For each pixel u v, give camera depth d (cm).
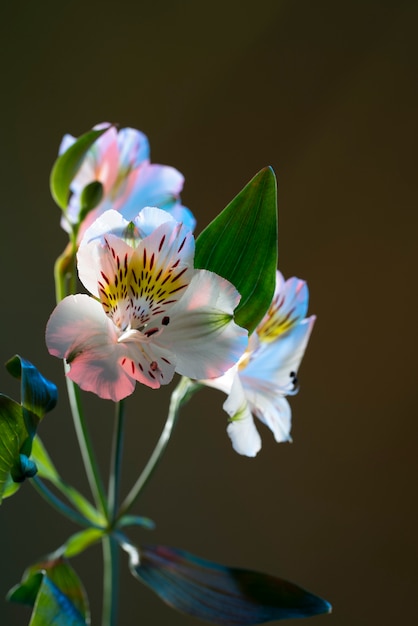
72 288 64
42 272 94
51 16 95
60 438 93
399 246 91
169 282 58
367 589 90
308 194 92
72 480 93
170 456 93
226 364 58
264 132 93
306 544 91
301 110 92
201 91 94
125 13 95
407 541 90
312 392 92
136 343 58
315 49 92
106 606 67
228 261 60
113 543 65
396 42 91
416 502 90
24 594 63
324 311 92
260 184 60
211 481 92
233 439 60
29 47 96
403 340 90
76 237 64
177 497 93
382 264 91
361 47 91
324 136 92
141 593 93
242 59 93
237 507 92
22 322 94
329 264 92
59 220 94
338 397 92
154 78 94
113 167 65
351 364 92
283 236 93
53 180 64
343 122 92
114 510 64
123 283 58
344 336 92
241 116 93
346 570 91
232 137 93
